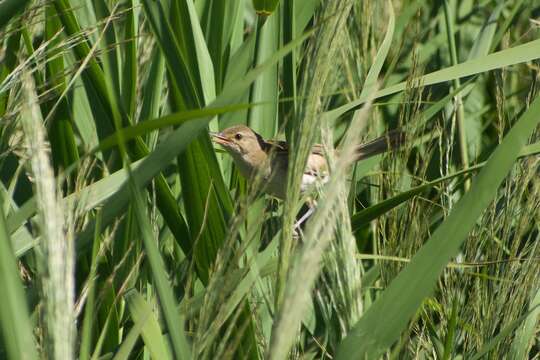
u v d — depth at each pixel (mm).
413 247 7586
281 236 4660
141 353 7430
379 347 5352
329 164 5234
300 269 3664
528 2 12930
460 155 10516
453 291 7812
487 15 12789
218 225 7145
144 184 5934
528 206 7652
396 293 5453
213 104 5832
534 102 5953
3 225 4348
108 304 7234
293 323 3654
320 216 3795
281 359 3664
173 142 5973
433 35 12656
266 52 9383
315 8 9938
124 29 8688
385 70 11492
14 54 8320
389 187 8375
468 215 5660
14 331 4152
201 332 4672
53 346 3762
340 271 5180
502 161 5793
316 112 4688
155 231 7355
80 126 8906
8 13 6949
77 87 8938
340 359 5277
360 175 9477
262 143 9703
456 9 12812
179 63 7449
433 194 10188
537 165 7988
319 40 4719
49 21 8531
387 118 10992
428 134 10180
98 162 8531
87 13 9125
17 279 4238
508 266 7488
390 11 9648
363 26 9766
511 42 12797
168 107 9297
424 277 5512
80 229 6863
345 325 5289
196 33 8688
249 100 9516
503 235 7801
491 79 12344
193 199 7395
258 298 6996
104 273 7566
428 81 8180
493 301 7398
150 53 8586
